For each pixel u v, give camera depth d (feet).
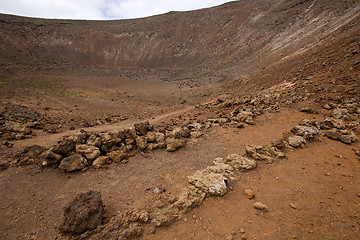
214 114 57.77
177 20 361.92
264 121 40.57
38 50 261.03
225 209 17.11
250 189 19.58
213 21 322.34
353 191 17.58
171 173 24.72
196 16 355.15
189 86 152.87
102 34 340.39
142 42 328.29
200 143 33.60
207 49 269.64
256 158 25.30
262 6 292.61
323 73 60.64
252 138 33.37
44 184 23.43
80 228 15.34
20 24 294.46
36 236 15.85
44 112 67.10
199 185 19.99
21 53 233.96
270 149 26.43
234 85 121.90
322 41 99.30
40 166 26.73
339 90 46.01
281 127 36.04
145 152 31.30
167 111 80.33
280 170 22.31
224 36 274.57
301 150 26.30
